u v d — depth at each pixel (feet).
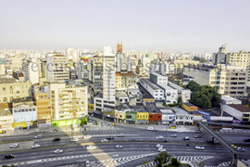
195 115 412.36
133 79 572.10
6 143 318.04
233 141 345.10
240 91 564.71
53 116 387.75
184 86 615.16
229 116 418.51
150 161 275.80
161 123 412.36
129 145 323.78
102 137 349.82
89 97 508.12
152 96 510.17
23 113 366.84
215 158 289.74
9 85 427.33
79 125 402.31
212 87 517.14
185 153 301.02
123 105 457.27
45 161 270.67
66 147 312.29
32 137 341.00
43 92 390.42
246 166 211.00
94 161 274.16
